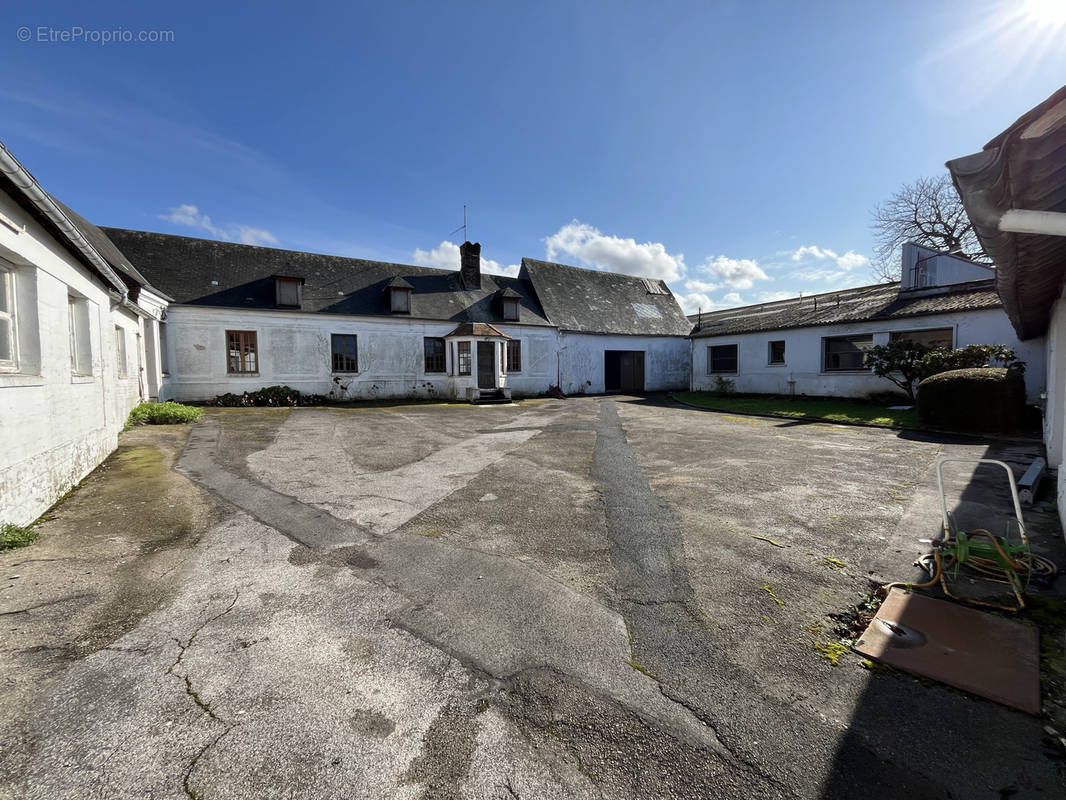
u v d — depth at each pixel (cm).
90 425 589
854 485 566
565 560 360
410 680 224
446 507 486
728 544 389
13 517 382
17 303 430
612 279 2631
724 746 187
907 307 1413
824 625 274
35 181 365
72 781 167
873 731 193
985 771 173
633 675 229
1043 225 213
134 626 266
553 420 1220
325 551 375
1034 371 1112
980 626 266
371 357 1727
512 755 181
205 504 484
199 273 1562
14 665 229
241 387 1523
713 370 2067
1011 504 480
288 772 172
